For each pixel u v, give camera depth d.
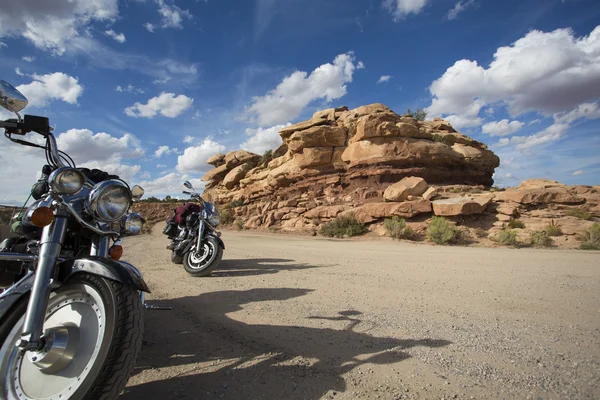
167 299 4.75
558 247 15.35
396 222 19.09
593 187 20.59
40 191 2.51
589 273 6.48
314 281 5.82
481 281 5.71
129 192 2.31
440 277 6.11
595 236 14.62
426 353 2.74
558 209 19.22
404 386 2.22
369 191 25.66
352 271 6.85
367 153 27.00
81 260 2.11
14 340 2.05
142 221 3.04
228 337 3.21
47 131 2.46
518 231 17.55
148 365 2.66
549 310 3.96
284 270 7.09
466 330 3.28
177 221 7.46
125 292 1.99
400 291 4.98
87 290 2.05
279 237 21.16
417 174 25.91
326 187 29.03
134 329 1.90
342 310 4.03
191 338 3.21
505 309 4.01
